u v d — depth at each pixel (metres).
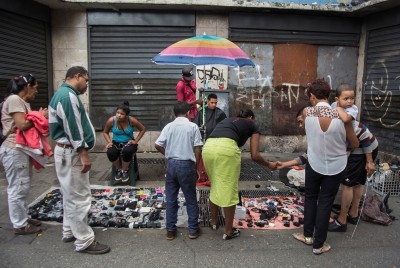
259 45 7.47
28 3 6.32
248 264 3.11
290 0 7.14
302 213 4.20
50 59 7.06
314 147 3.23
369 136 3.63
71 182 3.09
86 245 3.20
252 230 3.78
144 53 7.26
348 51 7.79
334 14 7.46
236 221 3.97
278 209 4.32
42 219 3.87
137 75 7.30
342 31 7.64
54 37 7.07
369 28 7.42
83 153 3.05
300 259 3.21
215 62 4.05
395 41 6.77
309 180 3.38
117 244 3.42
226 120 3.59
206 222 3.96
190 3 6.72
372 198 4.24
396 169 5.02
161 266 3.05
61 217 3.86
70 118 2.92
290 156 7.39
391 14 6.78
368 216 4.02
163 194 4.71
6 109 3.38
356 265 3.12
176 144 3.47
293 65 7.59
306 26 7.48
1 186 5.02
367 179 4.27
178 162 3.44
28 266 3.00
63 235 3.43
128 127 5.12
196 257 3.21
